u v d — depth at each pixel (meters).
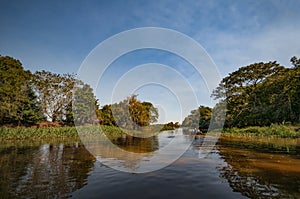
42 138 22.97
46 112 32.94
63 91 33.66
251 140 19.94
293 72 26.45
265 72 34.31
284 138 21.08
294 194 5.13
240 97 35.47
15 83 25.56
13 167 8.12
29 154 11.54
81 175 6.93
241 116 33.59
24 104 27.34
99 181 6.24
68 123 34.56
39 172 7.31
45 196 5.02
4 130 20.86
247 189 5.53
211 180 6.36
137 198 4.92
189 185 5.89
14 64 26.58
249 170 7.62
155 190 5.46
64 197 4.96
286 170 7.59
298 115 26.28
